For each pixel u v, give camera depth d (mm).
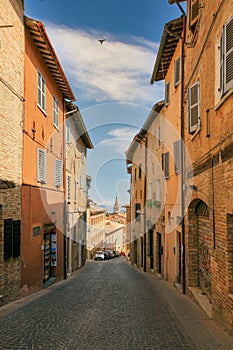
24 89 11469
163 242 16953
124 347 5840
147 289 12672
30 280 11883
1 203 9430
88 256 33719
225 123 7000
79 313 8312
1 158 9508
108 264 29344
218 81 7652
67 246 19500
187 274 11281
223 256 7164
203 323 7523
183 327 7129
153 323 7438
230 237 6875
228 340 6301
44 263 14438
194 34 10078
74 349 5715
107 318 7840
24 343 5992
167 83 15484
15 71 10602
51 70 14969
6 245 9625
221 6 7273
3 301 9406
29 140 12055
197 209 11086
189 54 11133
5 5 9758
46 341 6109
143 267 22297
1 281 9359
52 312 8383
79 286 13641
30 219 12070
